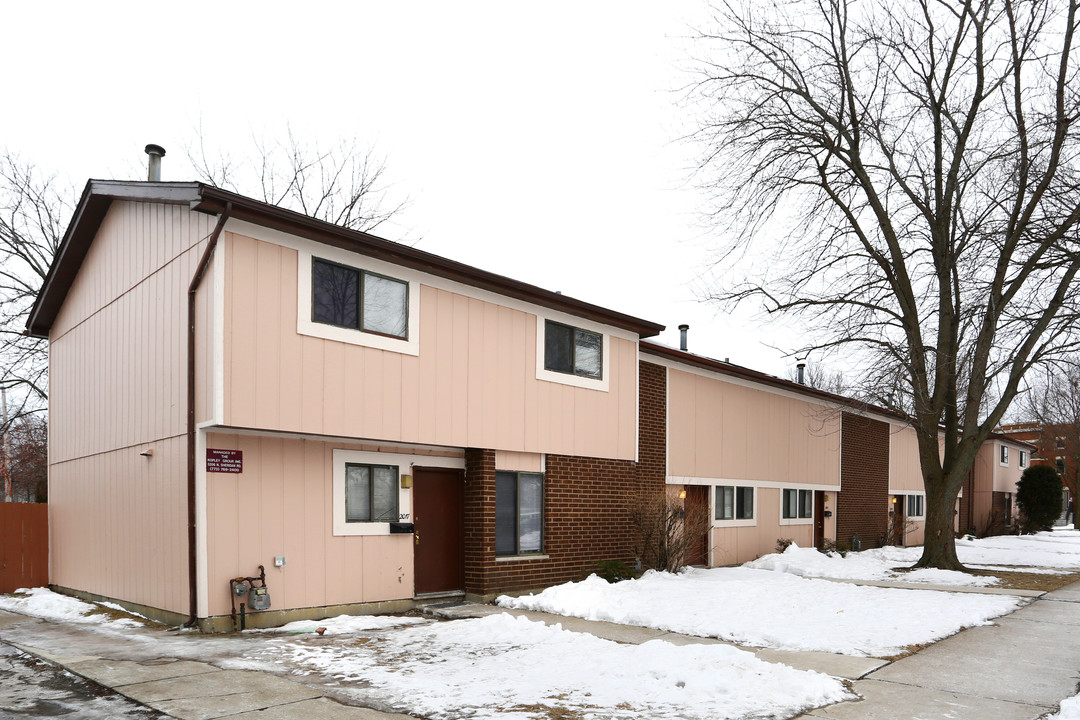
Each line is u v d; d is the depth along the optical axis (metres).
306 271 9.70
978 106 17.09
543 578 12.84
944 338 17.94
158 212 10.49
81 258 13.23
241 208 8.87
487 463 12.08
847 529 24.17
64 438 13.89
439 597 11.68
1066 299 16.53
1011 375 17.52
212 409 8.75
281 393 9.33
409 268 10.98
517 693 6.32
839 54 17.97
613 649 8.11
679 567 15.20
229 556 9.16
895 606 11.30
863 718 5.82
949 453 17.75
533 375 12.96
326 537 10.20
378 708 5.88
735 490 18.84
